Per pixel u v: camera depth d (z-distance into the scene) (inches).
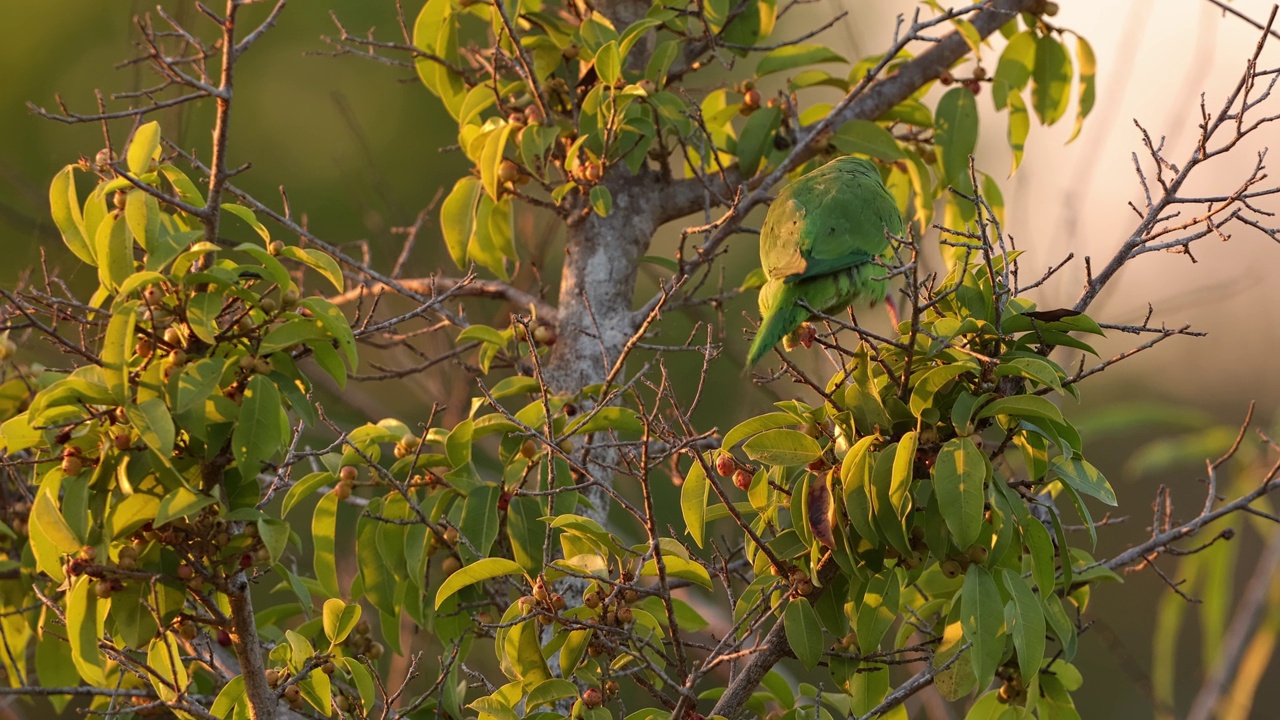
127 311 290.7
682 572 342.0
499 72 518.9
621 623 341.4
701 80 930.7
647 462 315.9
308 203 874.1
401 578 398.9
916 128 578.6
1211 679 398.9
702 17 482.9
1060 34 543.8
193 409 295.1
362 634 410.9
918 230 628.7
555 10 538.6
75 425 306.7
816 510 312.8
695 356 766.5
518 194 491.8
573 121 494.6
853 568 306.2
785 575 331.0
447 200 489.4
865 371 320.5
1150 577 917.2
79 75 860.0
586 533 348.8
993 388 314.0
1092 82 549.6
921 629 371.2
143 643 314.3
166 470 298.0
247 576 330.6
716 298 496.1
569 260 505.0
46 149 839.7
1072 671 367.6
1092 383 1007.0
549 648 348.2
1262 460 430.0
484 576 354.3
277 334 311.4
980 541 312.3
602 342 440.1
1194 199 325.7
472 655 689.6
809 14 932.0
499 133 465.1
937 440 312.3
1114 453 963.3
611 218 506.6
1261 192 314.8
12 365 394.9
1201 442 438.0
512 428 410.9
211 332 301.9
